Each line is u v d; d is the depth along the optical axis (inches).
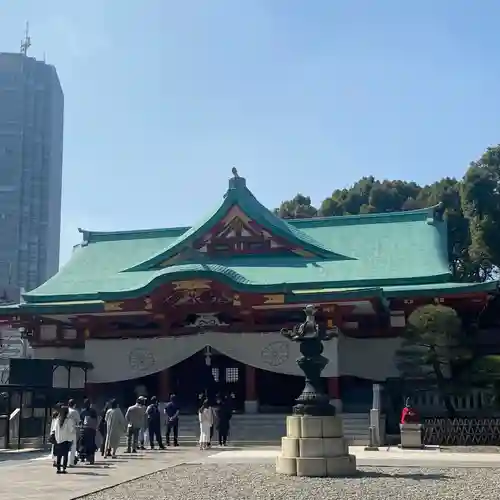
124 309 1523.1
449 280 1547.7
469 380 1284.4
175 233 1974.7
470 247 2363.4
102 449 1029.8
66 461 796.0
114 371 1557.6
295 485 650.2
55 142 5088.6
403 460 909.8
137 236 1985.7
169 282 1464.1
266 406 1612.9
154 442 1256.8
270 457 969.5
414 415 1121.4
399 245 1721.2
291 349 1451.8
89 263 1889.8
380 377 1556.3
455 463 867.4
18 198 4697.3
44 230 4808.1
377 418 1146.7
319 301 1427.2
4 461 968.3
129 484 679.1
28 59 4960.6
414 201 2874.0
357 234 1792.6
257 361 1467.8
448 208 2623.0
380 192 2957.7
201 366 1672.0
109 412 985.5
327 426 741.3
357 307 1509.6
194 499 570.6
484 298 1501.0
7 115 4817.9
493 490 611.8
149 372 1534.2
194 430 1349.7
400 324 1568.7
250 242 1692.9
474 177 2196.1
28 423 1295.5
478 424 1162.0
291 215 3189.0
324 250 1665.8
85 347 1595.7
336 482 670.5
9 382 1312.7
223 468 818.8
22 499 588.4
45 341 1738.4
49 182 4904.0
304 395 764.0
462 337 1304.1
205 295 1496.1
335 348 1430.9
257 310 1497.3
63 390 1408.7
